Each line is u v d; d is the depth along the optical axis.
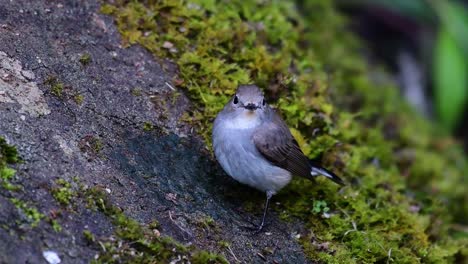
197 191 9.51
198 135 10.30
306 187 10.55
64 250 7.48
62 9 10.53
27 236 7.34
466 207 13.21
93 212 8.06
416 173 13.34
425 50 17.72
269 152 9.38
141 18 11.25
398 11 16.70
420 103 17.27
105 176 8.70
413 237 10.77
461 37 14.95
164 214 8.75
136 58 10.66
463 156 15.41
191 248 8.43
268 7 12.92
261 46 11.80
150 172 9.25
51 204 7.82
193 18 11.71
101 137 9.21
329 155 11.36
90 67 10.02
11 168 7.90
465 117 17.34
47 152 8.42
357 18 17.89
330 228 10.09
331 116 12.05
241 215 9.63
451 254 10.87
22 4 10.18
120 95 9.96
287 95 11.55
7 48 9.43
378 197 11.30
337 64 14.25
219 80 11.02
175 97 10.48
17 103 8.78
